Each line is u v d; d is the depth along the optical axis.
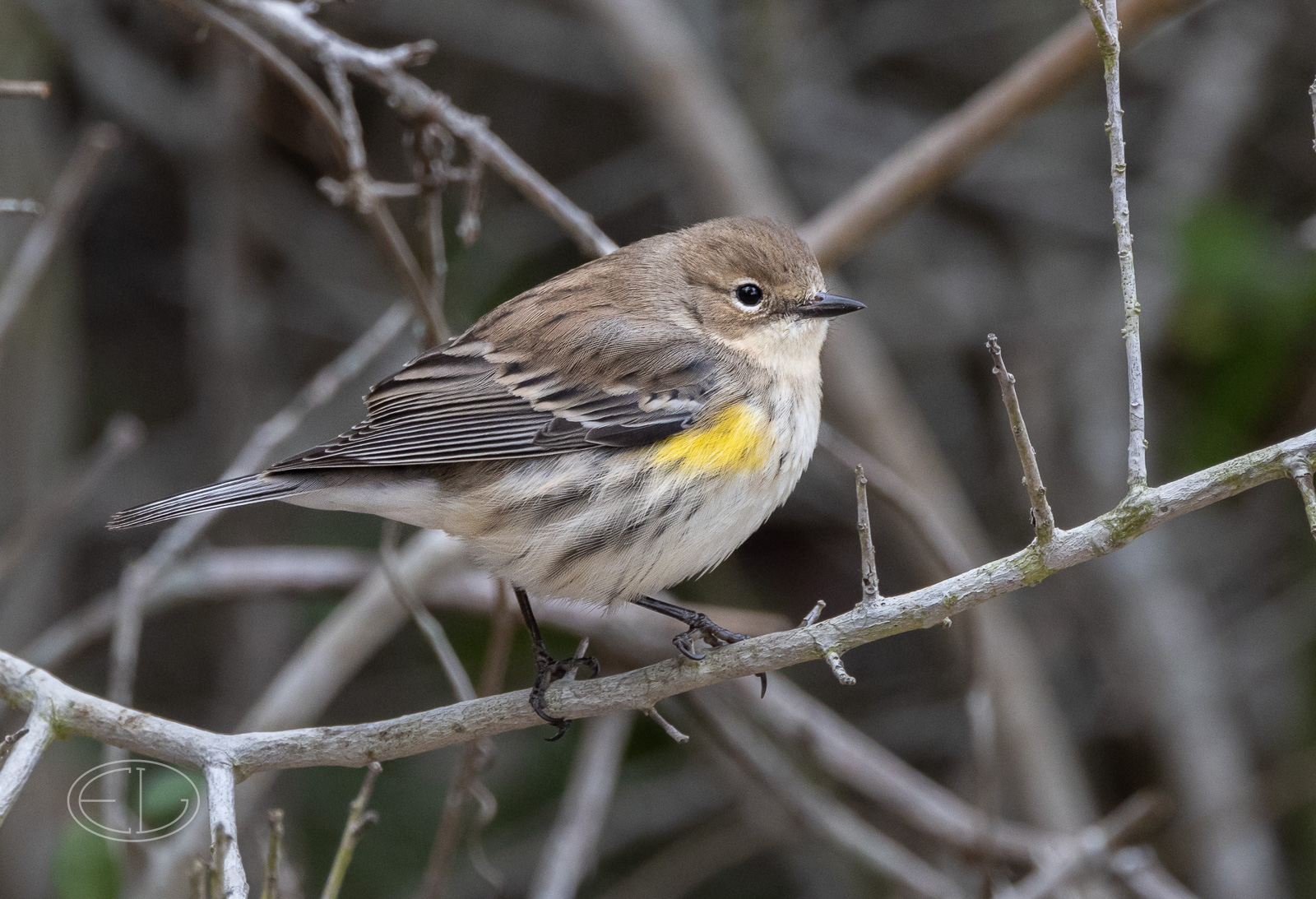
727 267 7.82
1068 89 9.21
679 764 12.89
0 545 11.41
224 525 13.33
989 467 14.07
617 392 7.42
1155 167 13.68
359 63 7.95
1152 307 13.12
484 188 13.48
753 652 6.16
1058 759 11.27
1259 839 11.69
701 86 12.06
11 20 11.91
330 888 5.99
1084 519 12.79
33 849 11.13
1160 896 9.18
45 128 12.98
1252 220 12.09
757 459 7.40
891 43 14.53
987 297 14.13
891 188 9.53
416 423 7.45
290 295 14.41
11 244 11.72
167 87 13.54
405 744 6.37
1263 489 13.41
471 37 13.84
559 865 9.91
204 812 9.02
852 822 10.56
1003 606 11.60
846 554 13.80
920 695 13.50
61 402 12.21
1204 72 13.73
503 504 7.30
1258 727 13.00
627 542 7.29
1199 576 13.38
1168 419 13.08
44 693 6.33
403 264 7.92
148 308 14.34
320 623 13.38
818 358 8.12
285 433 9.36
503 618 8.06
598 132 14.61
